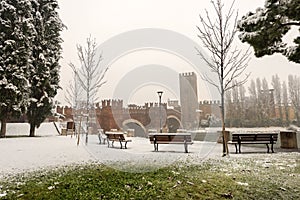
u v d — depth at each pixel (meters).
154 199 3.60
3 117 17.88
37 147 11.10
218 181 4.52
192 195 3.76
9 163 6.81
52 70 22.09
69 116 29.84
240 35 6.41
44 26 22.03
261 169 5.60
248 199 3.58
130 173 5.24
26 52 18.83
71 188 4.11
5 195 3.81
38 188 4.16
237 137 8.95
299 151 9.01
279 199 3.55
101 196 3.71
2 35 18.22
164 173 5.21
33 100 19.91
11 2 19.31
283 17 5.82
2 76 17.52
